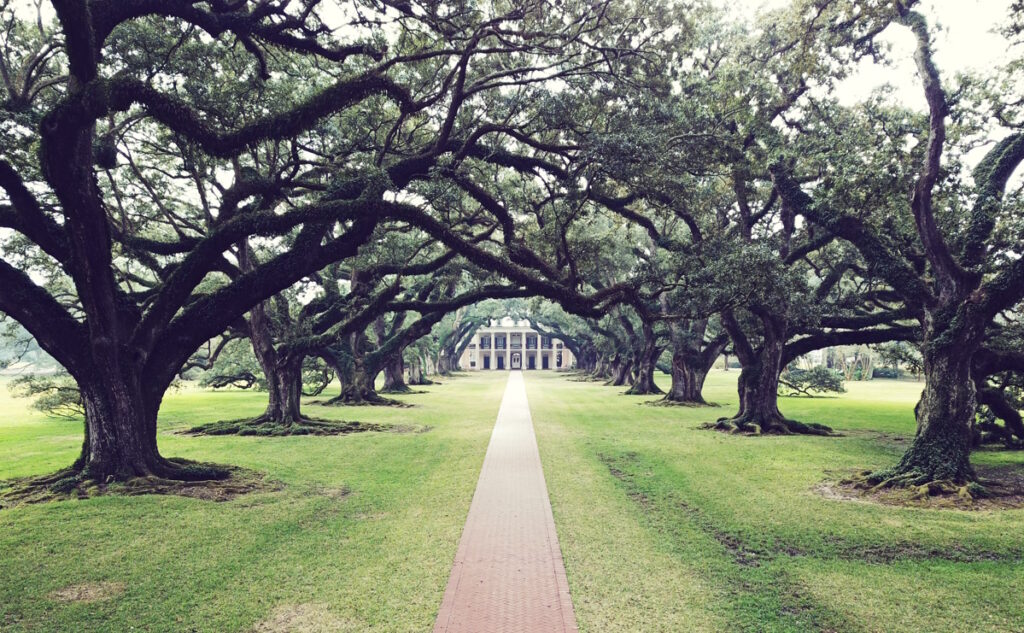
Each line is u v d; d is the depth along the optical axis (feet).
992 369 45.09
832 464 46.06
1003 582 22.71
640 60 47.52
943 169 41.42
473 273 87.35
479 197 49.19
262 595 20.59
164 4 33.73
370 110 50.19
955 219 43.60
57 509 30.63
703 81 52.80
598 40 47.01
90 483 34.24
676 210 59.98
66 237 35.68
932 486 36.09
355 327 65.82
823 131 53.16
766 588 21.86
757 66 63.00
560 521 29.78
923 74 38.11
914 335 62.34
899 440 60.39
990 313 37.45
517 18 39.37
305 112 34.35
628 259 105.70
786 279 48.21
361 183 44.19
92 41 29.50
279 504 32.83
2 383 198.08
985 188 41.45
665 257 77.92
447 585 21.22
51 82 37.24
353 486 37.58
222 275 87.61
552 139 53.78
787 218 69.05
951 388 38.60
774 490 37.35
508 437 59.98
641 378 133.08
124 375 35.68
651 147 40.45
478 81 42.01
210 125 34.24
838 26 50.60
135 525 28.35
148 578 22.12
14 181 33.37
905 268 43.91
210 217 55.93
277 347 72.02
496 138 55.16
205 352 136.46
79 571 22.74
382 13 39.24
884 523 30.25
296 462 46.26
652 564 23.93
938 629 18.78
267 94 44.70
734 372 280.72
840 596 21.21
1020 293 36.52
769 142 53.31
